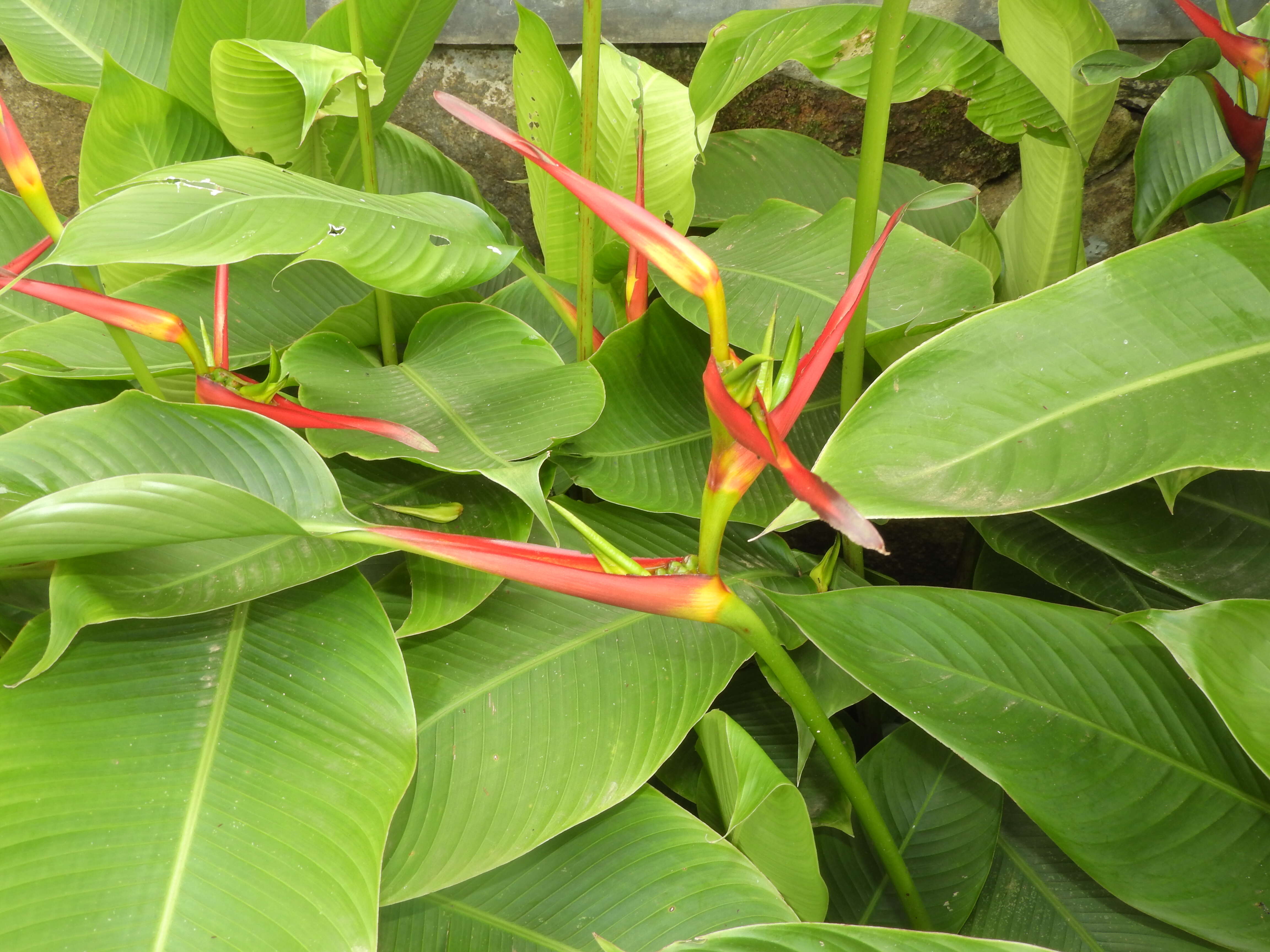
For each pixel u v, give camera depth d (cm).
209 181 52
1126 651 57
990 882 66
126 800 45
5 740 46
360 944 43
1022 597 72
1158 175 90
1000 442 44
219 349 53
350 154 84
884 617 57
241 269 79
